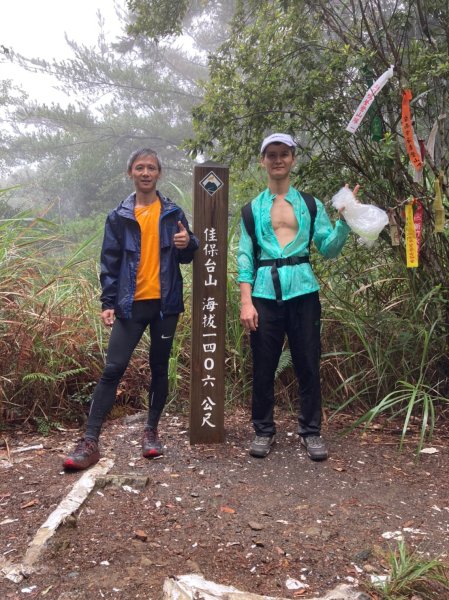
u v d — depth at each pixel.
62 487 2.77
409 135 3.32
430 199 3.56
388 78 3.25
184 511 2.58
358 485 2.91
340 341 4.18
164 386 3.22
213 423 3.39
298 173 3.89
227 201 3.33
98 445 3.32
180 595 1.93
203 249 3.31
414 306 3.89
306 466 3.13
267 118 3.93
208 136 4.15
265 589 2.05
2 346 3.77
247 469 3.07
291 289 3.08
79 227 9.07
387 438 3.59
